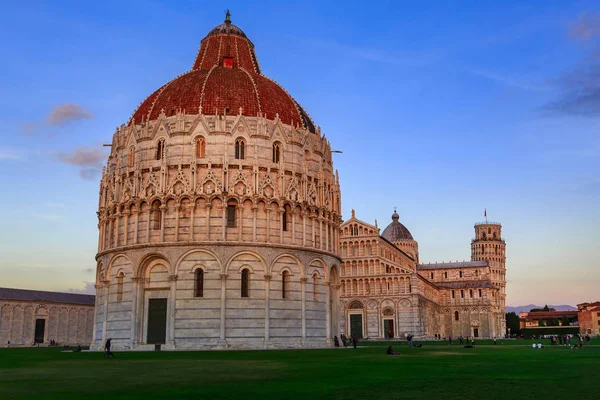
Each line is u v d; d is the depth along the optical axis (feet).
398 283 543.39
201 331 253.24
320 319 283.59
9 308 474.08
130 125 289.94
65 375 125.18
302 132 296.30
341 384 105.40
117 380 113.29
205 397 87.76
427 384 106.22
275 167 278.05
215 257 258.57
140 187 273.33
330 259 297.12
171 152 272.31
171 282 257.75
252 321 258.16
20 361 180.65
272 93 307.58
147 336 261.03
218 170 269.44
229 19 354.13
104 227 292.61
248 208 267.59
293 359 178.40
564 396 91.20
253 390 96.22
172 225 263.08
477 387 102.17
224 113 277.23
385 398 87.81
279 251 268.41
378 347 310.86
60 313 520.42
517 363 166.09
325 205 297.94
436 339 574.15
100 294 287.07
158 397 87.71
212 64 331.98
